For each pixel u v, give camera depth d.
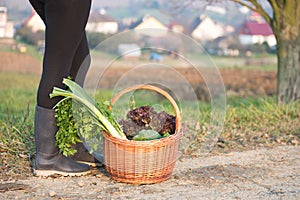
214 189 2.78
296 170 3.19
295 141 3.90
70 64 2.81
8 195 2.64
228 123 4.42
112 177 2.87
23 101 5.77
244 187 2.82
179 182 2.88
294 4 5.12
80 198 2.60
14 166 3.12
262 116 4.69
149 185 2.81
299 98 5.18
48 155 2.91
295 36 5.15
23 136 3.68
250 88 7.88
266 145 3.83
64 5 2.62
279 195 2.69
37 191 2.71
